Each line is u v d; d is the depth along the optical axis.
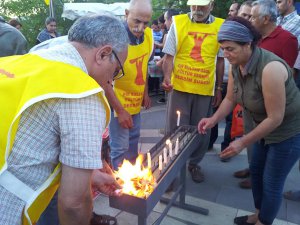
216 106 3.38
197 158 3.12
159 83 7.03
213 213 2.66
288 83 1.84
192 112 3.14
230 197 2.91
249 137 1.89
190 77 2.94
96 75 1.17
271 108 1.79
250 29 1.78
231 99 2.34
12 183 1.08
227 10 7.91
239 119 3.30
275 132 1.95
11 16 16.03
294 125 1.93
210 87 2.98
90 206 1.14
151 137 4.44
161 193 1.66
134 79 2.57
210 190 3.02
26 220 1.16
